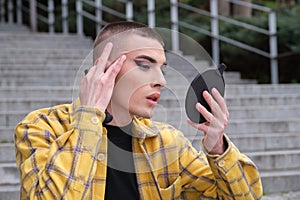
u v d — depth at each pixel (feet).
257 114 21.03
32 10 39.40
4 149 15.87
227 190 6.60
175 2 29.63
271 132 19.86
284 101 22.57
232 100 21.68
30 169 6.08
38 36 33.73
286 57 29.96
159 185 6.70
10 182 14.70
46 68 25.81
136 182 6.53
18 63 26.71
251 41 30.94
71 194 5.79
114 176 6.44
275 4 44.21
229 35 31.71
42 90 21.15
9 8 45.14
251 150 18.01
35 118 6.51
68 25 42.09
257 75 31.58
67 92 21.34
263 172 16.29
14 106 19.34
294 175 15.69
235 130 19.34
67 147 5.97
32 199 5.84
